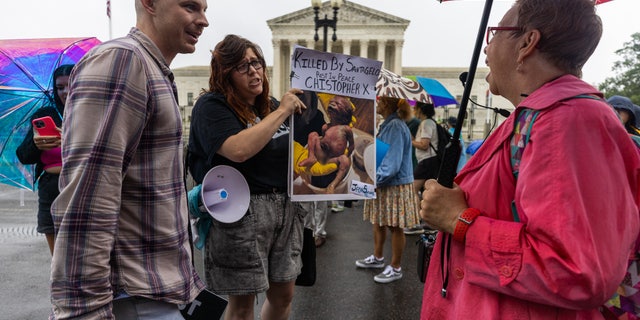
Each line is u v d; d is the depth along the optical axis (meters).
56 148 3.20
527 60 1.19
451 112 43.69
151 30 1.50
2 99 3.15
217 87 2.22
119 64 1.28
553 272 0.96
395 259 4.34
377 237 4.73
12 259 5.13
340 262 5.01
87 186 1.21
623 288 1.23
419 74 56.59
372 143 2.38
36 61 3.27
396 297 3.94
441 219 1.22
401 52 54.94
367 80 2.36
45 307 3.67
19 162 3.37
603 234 0.96
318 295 3.98
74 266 1.20
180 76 55.09
